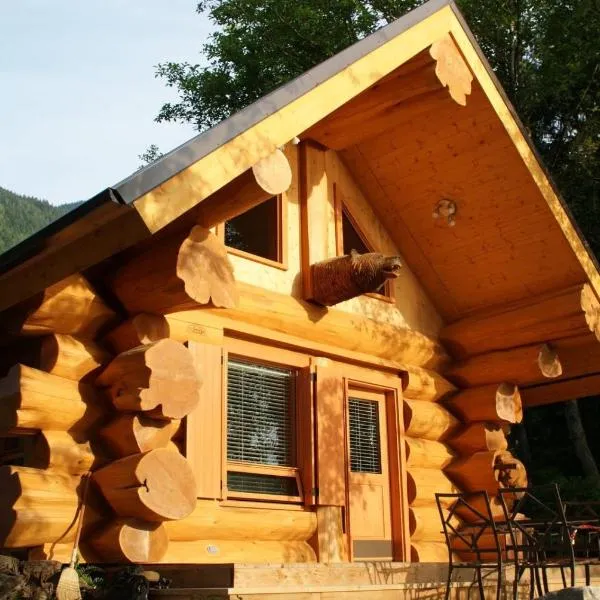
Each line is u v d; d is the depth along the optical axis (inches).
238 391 315.6
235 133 242.4
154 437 256.8
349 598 258.4
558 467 678.5
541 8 688.4
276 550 306.2
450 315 426.6
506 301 407.8
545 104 720.3
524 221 375.6
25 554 254.5
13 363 279.0
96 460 255.6
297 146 365.4
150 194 220.4
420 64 324.8
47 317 254.5
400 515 365.7
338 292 339.9
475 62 343.3
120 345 267.7
